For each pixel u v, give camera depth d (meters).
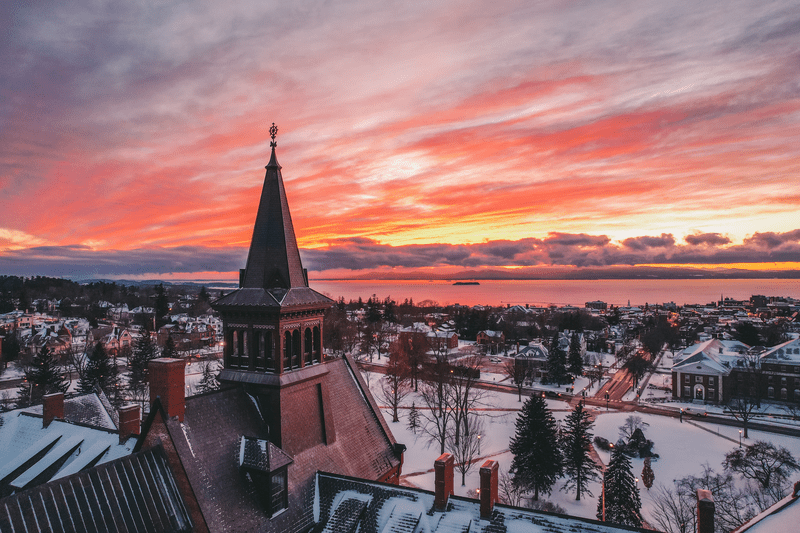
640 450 68.88
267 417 28.62
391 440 36.81
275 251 30.39
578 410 60.78
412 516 24.78
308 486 27.75
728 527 46.09
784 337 174.88
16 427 41.19
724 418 90.81
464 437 66.25
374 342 157.25
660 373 141.00
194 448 23.70
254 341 29.56
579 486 56.81
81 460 33.94
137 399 92.56
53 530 18.36
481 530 23.28
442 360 109.88
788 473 57.53
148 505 21.39
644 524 49.03
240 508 23.53
